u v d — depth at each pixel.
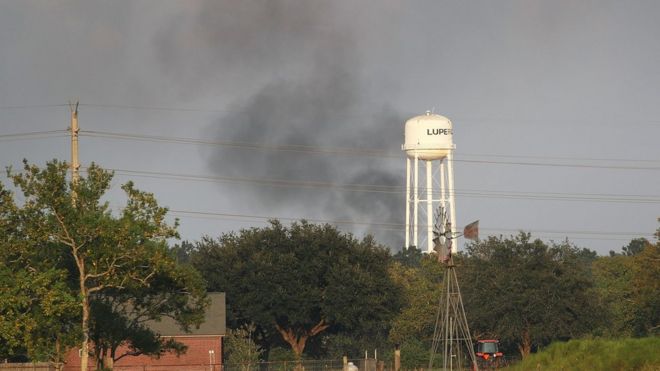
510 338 98.25
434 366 101.94
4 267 58.34
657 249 102.69
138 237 60.50
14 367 65.31
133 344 68.00
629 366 63.75
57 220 59.69
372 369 87.00
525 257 101.06
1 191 60.84
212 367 82.44
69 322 62.69
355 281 102.44
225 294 97.69
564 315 97.94
